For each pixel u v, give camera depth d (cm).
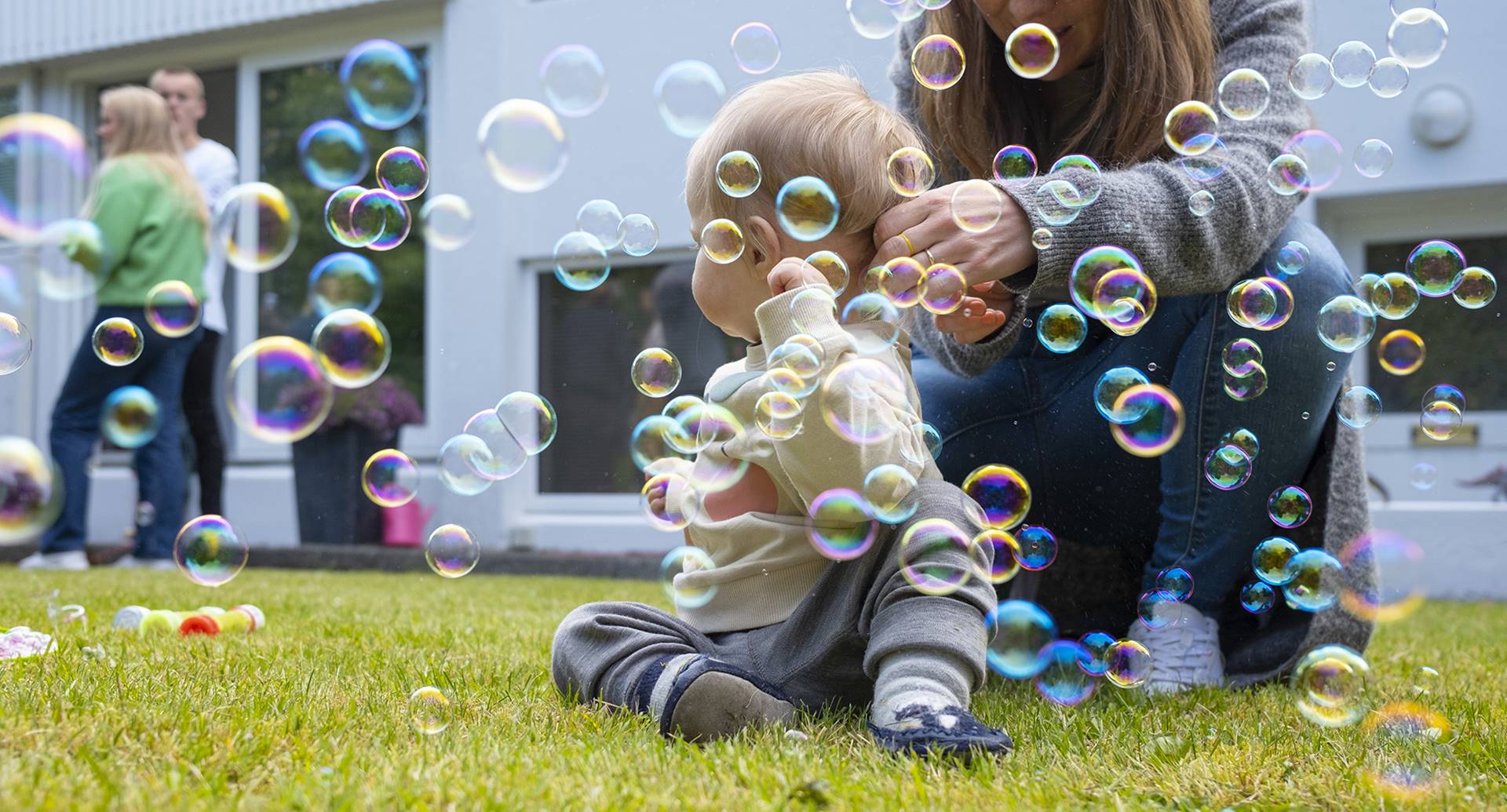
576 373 511
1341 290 165
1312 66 170
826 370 120
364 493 511
